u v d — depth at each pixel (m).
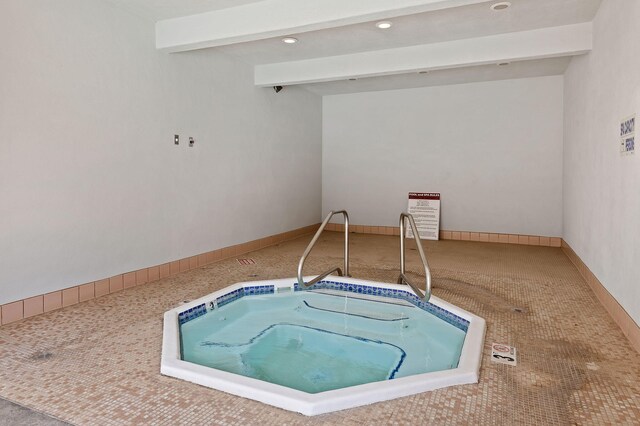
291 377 2.58
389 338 3.21
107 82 3.63
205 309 3.44
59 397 1.96
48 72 3.14
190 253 4.71
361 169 7.71
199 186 4.82
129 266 3.92
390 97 7.39
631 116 2.75
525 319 3.06
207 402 1.92
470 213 6.93
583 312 3.22
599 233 3.63
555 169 6.33
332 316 3.67
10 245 2.93
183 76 4.52
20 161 2.97
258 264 4.99
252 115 5.80
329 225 8.04
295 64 5.52
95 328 2.86
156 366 2.29
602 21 3.65
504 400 1.94
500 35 4.42
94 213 3.55
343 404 1.86
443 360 2.83
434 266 4.89
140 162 4.00
